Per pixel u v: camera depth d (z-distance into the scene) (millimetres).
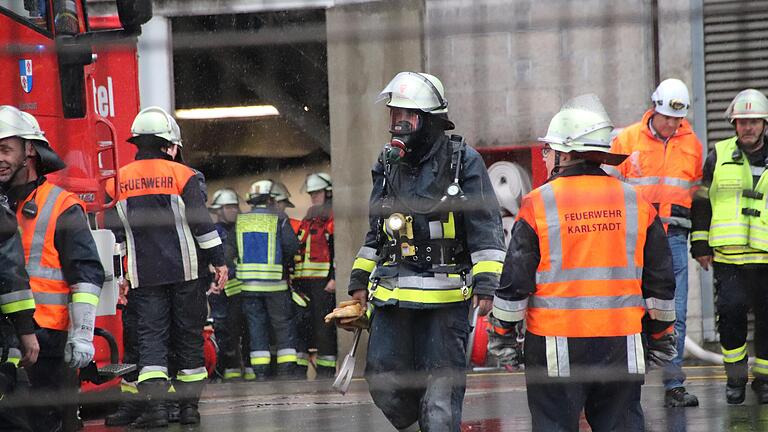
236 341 20328
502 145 17984
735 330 14422
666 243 9523
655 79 17891
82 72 11867
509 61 17453
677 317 14523
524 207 9422
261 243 19953
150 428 13688
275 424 13531
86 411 15320
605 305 9328
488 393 15664
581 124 9484
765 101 14242
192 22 15383
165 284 13680
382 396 10656
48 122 11820
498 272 10281
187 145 22281
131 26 10680
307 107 21344
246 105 21812
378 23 8750
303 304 20125
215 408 15602
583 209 9344
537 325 9406
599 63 17578
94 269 10625
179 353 13891
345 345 20000
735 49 18250
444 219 10445
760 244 14219
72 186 12727
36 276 10461
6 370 9727
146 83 16062
